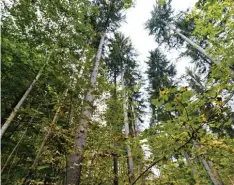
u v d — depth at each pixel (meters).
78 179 4.01
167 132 2.32
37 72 5.43
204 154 2.38
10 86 5.35
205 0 3.90
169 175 3.49
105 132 4.82
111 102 6.24
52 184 4.91
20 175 5.06
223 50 3.27
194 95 2.15
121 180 4.63
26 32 5.78
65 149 4.62
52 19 6.08
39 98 5.55
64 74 5.28
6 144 5.17
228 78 2.71
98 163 4.45
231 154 2.28
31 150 5.56
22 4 5.75
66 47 6.36
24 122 5.61
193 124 2.19
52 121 4.34
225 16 3.62
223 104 2.23
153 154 2.57
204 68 10.34
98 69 7.66
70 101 4.89
